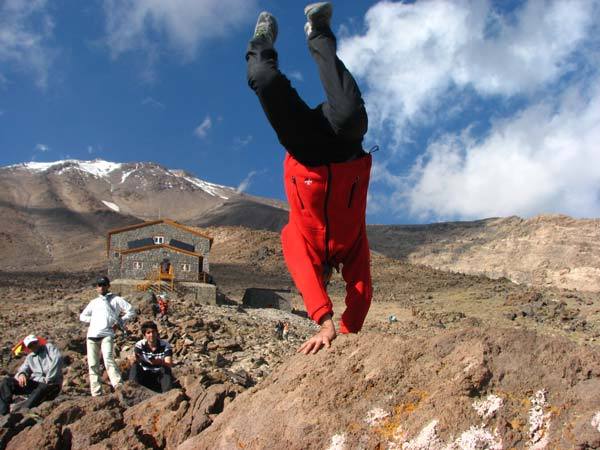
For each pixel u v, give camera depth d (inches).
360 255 217.5
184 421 238.4
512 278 7440.9
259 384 214.7
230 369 841.5
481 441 161.0
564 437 158.1
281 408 190.7
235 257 4379.9
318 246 209.6
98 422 243.8
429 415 169.2
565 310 1939.0
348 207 201.6
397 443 169.2
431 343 189.5
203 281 2267.5
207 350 968.9
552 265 7377.0
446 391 171.6
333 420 179.0
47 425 245.9
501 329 186.4
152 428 247.1
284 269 4050.2
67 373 605.6
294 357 212.1
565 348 176.9
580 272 7145.7
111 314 483.5
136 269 2196.1
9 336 984.9
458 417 165.6
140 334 918.4
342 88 186.7
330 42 194.5
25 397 434.3
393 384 184.1
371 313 2208.4
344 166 195.6
